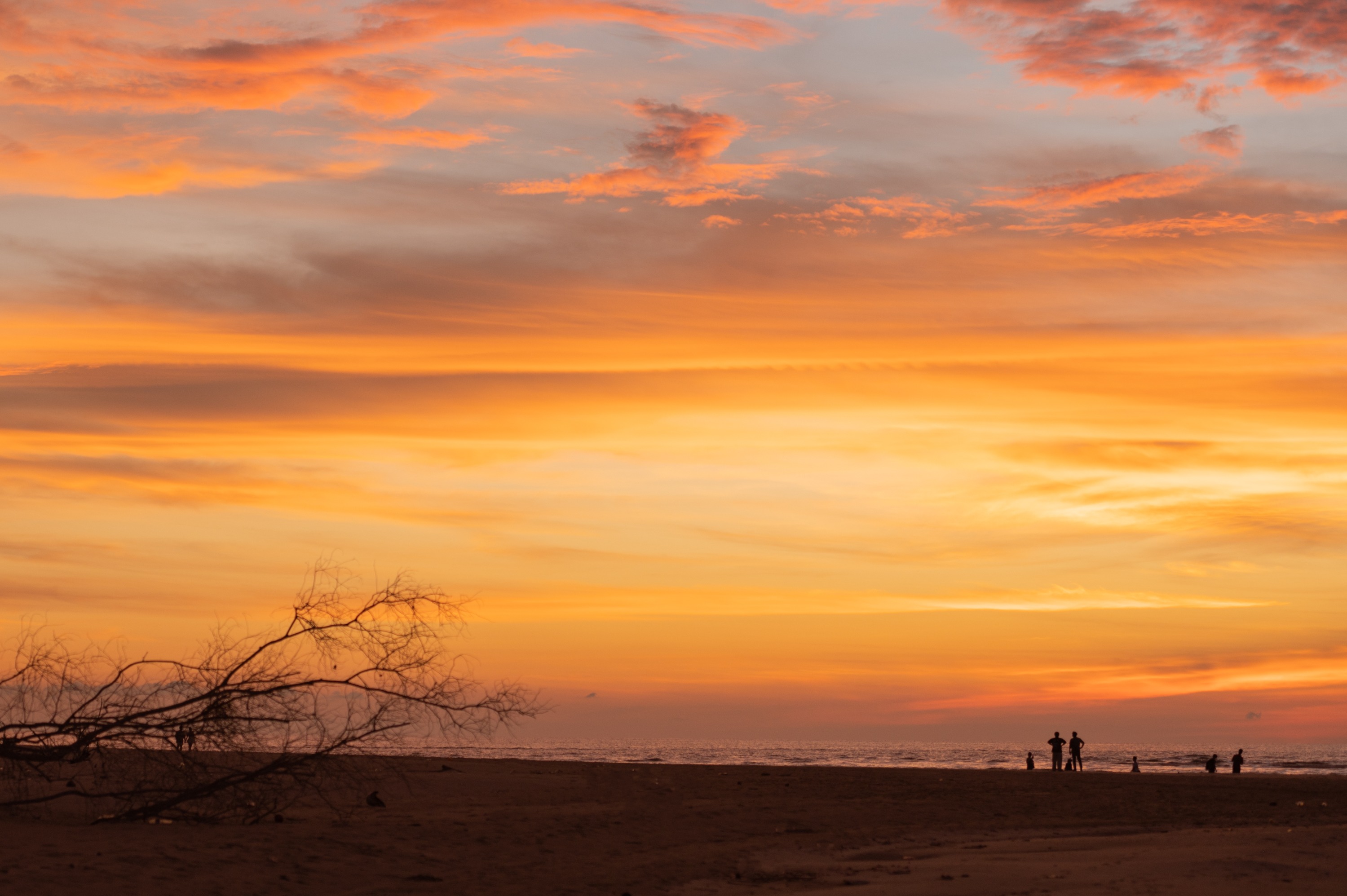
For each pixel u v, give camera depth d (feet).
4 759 55.06
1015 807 80.33
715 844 57.57
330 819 61.16
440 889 42.37
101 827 53.72
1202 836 56.95
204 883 40.60
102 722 55.57
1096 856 48.98
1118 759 399.85
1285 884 39.19
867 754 590.96
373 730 57.36
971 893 39.93
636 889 43.27
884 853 54.49
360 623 58.75
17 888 37.50
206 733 56.13
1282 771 266.98
